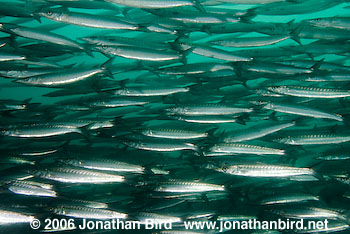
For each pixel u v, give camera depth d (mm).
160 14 3396
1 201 3381
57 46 3523
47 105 3877
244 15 3443
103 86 3768
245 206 3539
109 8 3717
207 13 3404
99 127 3531
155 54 3387
